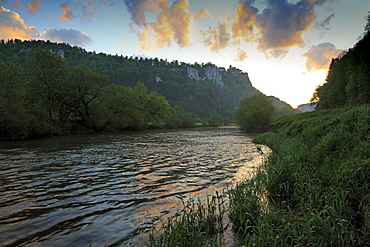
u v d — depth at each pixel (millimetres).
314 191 5770
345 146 8281
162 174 10984
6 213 6348
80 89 43656
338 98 55469
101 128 49531
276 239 3729
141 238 4887
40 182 9617
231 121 172000
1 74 32781
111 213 6309
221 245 4414
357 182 5414
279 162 9383
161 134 46375
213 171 11562
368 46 32156
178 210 6465
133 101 55406
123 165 13289
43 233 5164
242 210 5492
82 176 10648
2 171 11734
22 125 30531
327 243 3801
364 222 4285
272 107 58406
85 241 4785
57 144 25609
